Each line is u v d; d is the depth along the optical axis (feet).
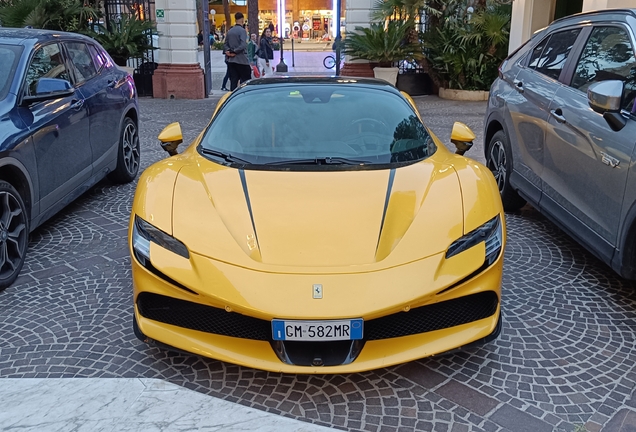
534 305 12.26
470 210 9.98
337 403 9.02
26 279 13.55
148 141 29.55
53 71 16.79
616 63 12.84
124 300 12.50
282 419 8.33
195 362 10.11
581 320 11.64
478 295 9.50
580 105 13.48
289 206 9.95
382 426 8.48
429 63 49.03
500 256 9.68
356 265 8.87
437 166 11.39
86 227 17.12
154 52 53.78
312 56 110.73
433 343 9.12
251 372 9.82
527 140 16.15
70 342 10.78
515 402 9.03
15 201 13.33
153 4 53.42
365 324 8.95
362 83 14.33
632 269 11.37
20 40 16.22
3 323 11.48
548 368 9.96
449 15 47.88
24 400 8.75
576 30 15.28
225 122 12.84
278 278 8.70
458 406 8.92
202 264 9.03
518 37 40.11
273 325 8.48
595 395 9.21
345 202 10.07
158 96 48.32
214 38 136.77
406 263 8.96
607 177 11.90
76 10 45.55
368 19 48.49
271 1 170.60
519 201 18.13
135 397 8.82
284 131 12.32
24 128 14.07
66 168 16.21
